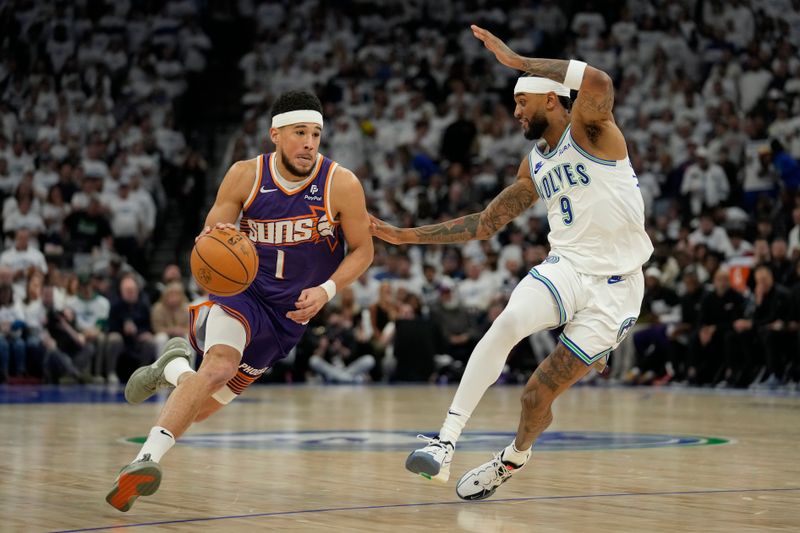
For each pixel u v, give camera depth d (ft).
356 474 17.65
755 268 47.85
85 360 51.42
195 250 14.44
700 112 62.69
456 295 55.06
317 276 15.76
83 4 78.13
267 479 16.92
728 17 68.28
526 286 15.10
